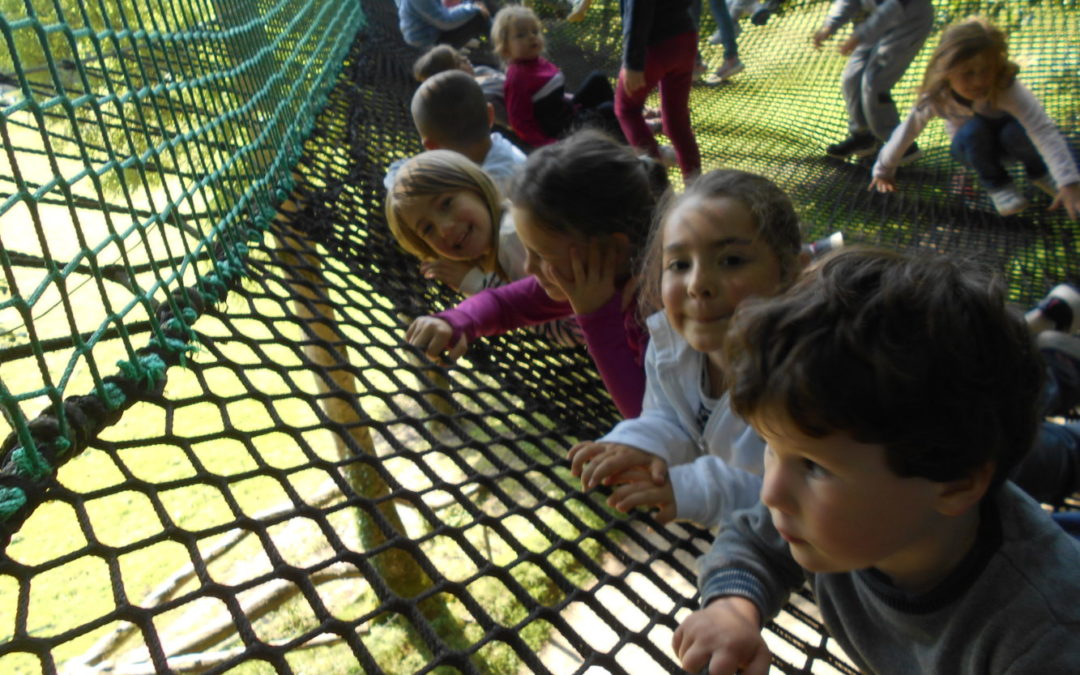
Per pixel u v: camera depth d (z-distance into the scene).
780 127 5.28
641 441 1.37
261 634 4.77
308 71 3.16
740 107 5.74
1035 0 5.05
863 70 4.29
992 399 0.66
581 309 1.58
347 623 0.91
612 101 4.05
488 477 1.35
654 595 4.24
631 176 1.54
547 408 1.80
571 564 4.62
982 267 0.72
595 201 1.49
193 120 1.86
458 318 1.81
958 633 0.79
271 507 5.45
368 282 2.14
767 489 0.75
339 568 5.00
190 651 4.51
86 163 1.12
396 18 6.14
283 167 2.33
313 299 1.74
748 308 0.73
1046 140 3.16
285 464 5.77
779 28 6.68
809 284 0.70
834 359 0.65
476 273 2.15
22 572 0.84
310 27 3.50
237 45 2.32
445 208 1.98
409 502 1.21
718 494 1.31
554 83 3.81
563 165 1.50
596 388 2.01
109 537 5.20
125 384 1.13
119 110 1.28
